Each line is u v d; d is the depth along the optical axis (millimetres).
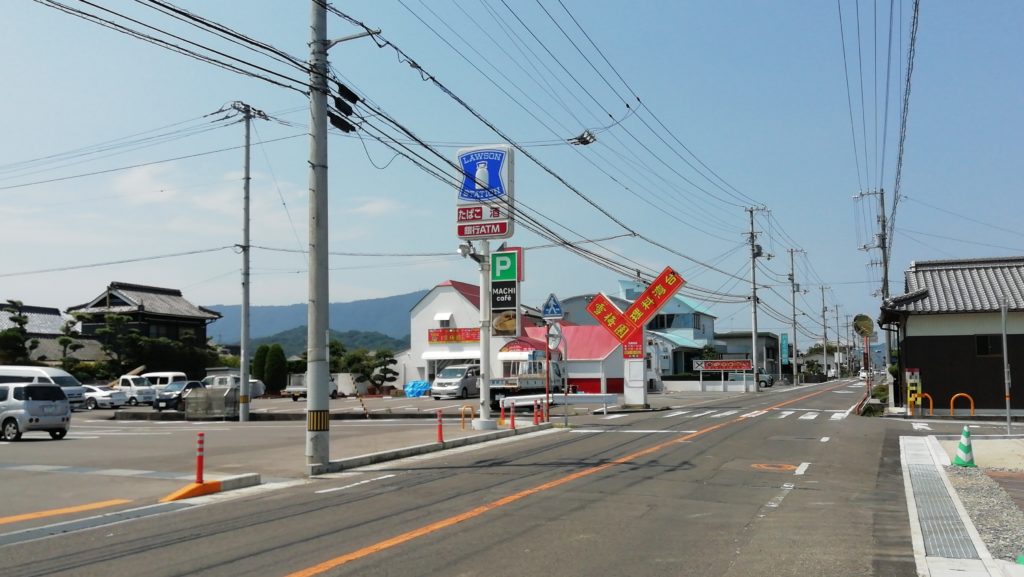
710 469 15359
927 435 22438
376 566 7953
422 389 57062
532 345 45344
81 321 59750
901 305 30484
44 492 13398
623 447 19328
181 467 16688
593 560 8203
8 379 39094
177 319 62531
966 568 8062
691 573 7715
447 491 12945
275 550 8734
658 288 36125
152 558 8492
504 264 25953
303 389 56000
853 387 70625
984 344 30094
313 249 16344
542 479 14117
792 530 9781
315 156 16438
